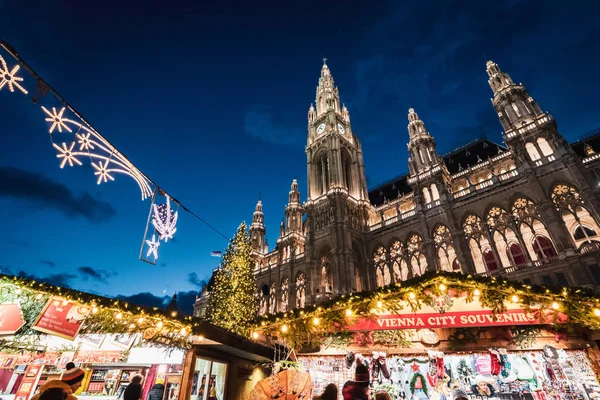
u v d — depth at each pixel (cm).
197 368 1229
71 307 966
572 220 3762
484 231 4044
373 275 5103
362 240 5519
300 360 1184
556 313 798
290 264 6391
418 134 5619
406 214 5162
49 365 1216
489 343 1007
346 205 5775
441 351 1028
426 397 978
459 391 822
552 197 3628
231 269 2864
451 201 4497
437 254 4397
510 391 914
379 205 6562
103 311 977
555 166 3644
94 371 1314
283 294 6347
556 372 890
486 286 807
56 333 933
